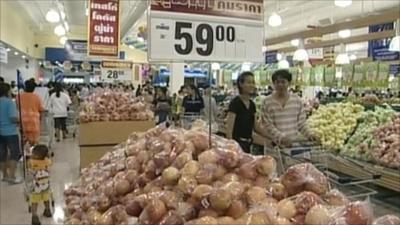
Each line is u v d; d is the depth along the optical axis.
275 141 4.00
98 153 5.58
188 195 1.52
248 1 2.62
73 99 13.86
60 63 21.86
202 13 2.50
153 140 2.09
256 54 2.64
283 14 15.21
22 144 6.64
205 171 1.59
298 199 1.36
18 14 15.20
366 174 4.32
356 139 6.10
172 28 2.44
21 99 7.39
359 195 2.78
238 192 1.41
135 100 6.26
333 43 11.86
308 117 7.03
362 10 10.97
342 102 7.82
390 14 8.29
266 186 1.51
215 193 1.39
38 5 14.27
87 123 5.53
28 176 5.04
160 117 9.81
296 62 15.51
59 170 7.54
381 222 1.27
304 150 3.73
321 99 9.38
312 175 1.49
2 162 6.69
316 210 1.28
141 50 22.42
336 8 12.86
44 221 4.82
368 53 15.73
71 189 2.37
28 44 18.44
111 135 5.64
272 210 1.32
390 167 5.21
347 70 8.89
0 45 12.48
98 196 1.93
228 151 1.70
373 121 6.25
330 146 6.23
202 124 2.52
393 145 5.36
